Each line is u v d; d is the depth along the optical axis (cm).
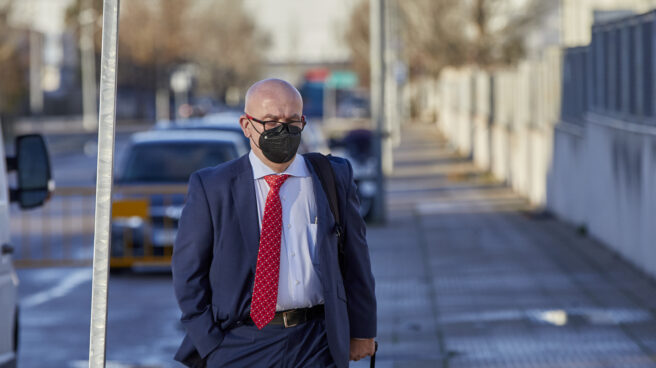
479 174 3881
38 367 1105
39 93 8919
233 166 535
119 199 1739
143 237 1738
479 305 1345
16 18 6931
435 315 1291
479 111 4488
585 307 1302
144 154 1830
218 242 527
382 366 1031
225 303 526
